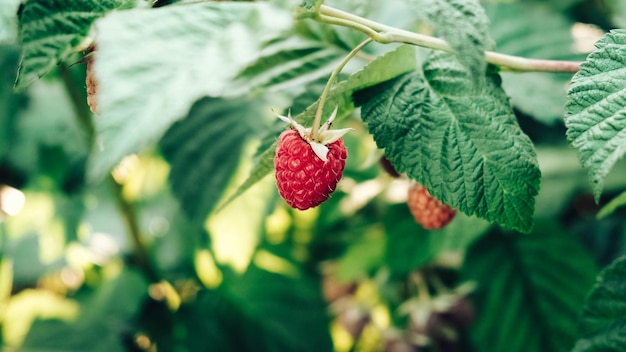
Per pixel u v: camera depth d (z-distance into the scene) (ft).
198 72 0.57
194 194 1.16
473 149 0.75
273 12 0.60
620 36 0.72
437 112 0.76
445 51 0.74
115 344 1.28
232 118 1.18
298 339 1.30
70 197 1.39
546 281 1.13
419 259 1.12
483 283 1.14
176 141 1.17
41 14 0.65
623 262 0.80
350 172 1.15
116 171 1.21
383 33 0.73
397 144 0.76
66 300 1.44
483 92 0.76
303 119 0.77
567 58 1.12
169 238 1.35
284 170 0.77
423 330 1.17
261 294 1.32
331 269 1.43
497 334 1.13
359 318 1.28
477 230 1.09
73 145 1.36
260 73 0.85
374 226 1.29
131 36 0.58
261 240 1.28
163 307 1.32
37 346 1.29
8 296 1.45
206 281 1.34
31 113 1.36
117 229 1.40
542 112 0.98
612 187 1.15
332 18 0.71
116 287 1.34
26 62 0.64
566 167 1.15
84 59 0.68
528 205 0.74
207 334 1.29
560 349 1.10
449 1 0.68
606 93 0.70
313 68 0.86
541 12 1.18
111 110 0.55
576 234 1.23
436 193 0.75
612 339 0.79
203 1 0.66
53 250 1.42
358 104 0.77
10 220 1.47
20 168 1.39
